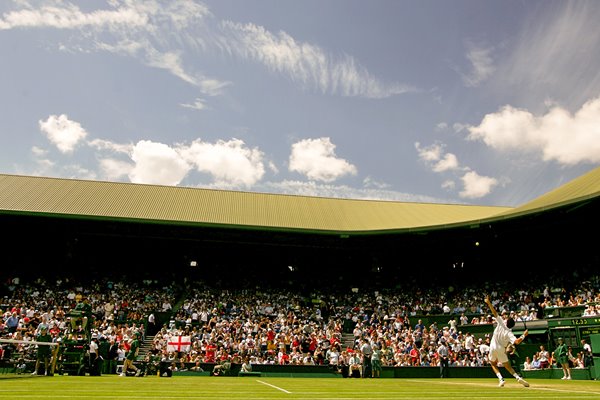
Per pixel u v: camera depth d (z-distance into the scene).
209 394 10.37
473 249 50.69
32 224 45.84
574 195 37.25
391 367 29.61
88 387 11.65
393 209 55.69
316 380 20.16
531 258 47.12
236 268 51.28
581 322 29.64
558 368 28.25
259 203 53.66
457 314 39.91
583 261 42.38
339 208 54.91
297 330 37.59
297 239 50.00
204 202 51.81
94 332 27.66
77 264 48.44
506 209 57.44
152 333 38.22
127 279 47.72
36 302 40.84
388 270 52.06
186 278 48.62
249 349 32.81
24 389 10.37
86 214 43.53
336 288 50.44
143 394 10.05
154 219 43.97
